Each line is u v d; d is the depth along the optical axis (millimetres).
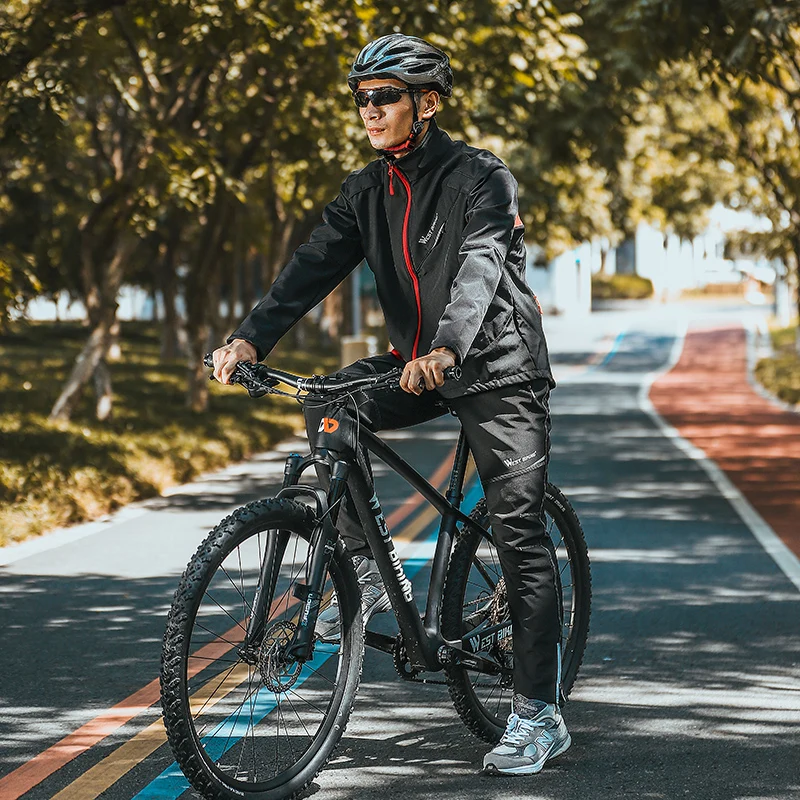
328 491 6023
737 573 12227
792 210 41188
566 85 28406
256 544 5875
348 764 6691
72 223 37469
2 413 24812
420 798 6184
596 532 14727
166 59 24281
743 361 60250
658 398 40125
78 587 11578
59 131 18297
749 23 18656
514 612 6609
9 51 18281
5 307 17516
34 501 15438
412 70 5980
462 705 6805
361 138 29406
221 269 50844
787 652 9234
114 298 24766
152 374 39688
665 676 8555
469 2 21594
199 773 5574
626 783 6410
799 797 6227
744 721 7516
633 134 40906
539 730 6578
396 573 6277
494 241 5953
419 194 6152
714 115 39375
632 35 19766
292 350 57062
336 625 6254
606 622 10180
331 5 20281
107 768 6617
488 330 6242
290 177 40656
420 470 20375
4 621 10203
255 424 27844
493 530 6574
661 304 114250
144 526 15367
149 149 22891
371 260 6340
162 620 10242
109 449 19906
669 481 19516
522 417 6383
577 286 101750
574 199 50625
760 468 21250
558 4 25359
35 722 7473
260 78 25625
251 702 6609
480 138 29188
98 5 18781
